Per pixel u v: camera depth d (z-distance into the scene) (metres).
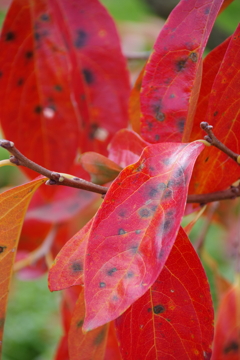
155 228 0.32
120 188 0.33
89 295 0.31
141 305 0.35
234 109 0.37
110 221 0.32
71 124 0.51
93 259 0.32
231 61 0.36
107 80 0.50
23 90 0.50
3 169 1.81
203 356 0.35
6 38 0.48
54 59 0.50
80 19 0.49
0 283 0.38
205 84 0.39
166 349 0.35
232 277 1.18
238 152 0.38
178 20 0.38
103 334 0.39
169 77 0.38
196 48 0.38
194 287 0.35
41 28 0.49
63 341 0.48
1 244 0.38
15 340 1.47
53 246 0.65
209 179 0.39
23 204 0.37
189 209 0.43
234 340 0.47
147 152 0.34
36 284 1.60
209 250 1.35
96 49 0.50
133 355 0.35
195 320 0.35
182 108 0.38
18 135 0.51
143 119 0.39
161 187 0.33
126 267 0.32
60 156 0.52
